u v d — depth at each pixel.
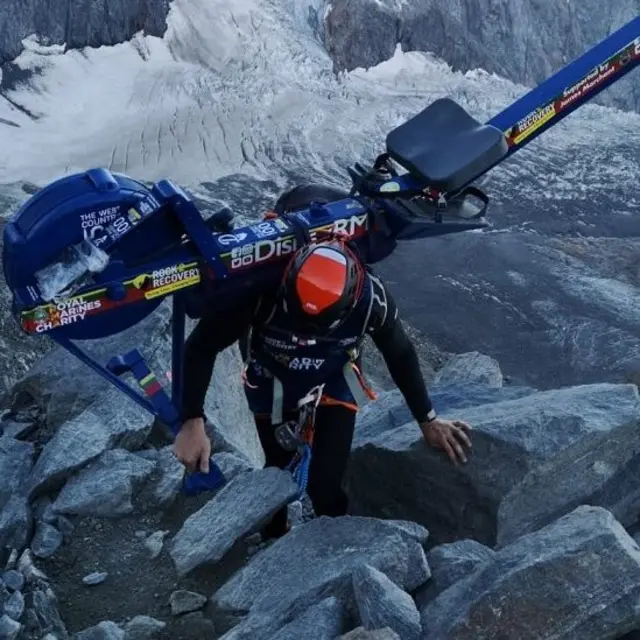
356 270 3.15
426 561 3.41
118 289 3.06
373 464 4.10
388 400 5.10
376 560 3.35
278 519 4.11
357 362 3.65
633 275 26.16
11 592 3.85
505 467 3.72
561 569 2.98
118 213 3.04
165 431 5.16
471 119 3.48
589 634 2.94
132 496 4.54
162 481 4.61
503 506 3.71
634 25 3.63
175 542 4.10
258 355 3.55
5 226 3.09
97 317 3.09
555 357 21.70
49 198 3.04
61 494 4.49
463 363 11.60
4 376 11.11
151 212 3.02
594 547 3.02
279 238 3.20
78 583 4.03
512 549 3.14
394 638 2.86
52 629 3.65
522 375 20.97
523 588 2.96
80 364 5.47
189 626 3.63
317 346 3.40
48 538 4.22
